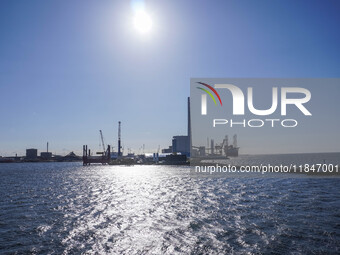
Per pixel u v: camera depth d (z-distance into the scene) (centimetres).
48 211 3941
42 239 2609
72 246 2417
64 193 6016
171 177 10162
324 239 2433
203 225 3016
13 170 18862
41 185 7925
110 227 3023
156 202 4622
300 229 2742
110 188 6950
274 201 4422
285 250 2202
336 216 3256
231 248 2286
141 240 2559
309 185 6531
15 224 3162
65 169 19475
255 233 2662
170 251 2266
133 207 4194
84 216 3591
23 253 2247
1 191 6438
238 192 5653
